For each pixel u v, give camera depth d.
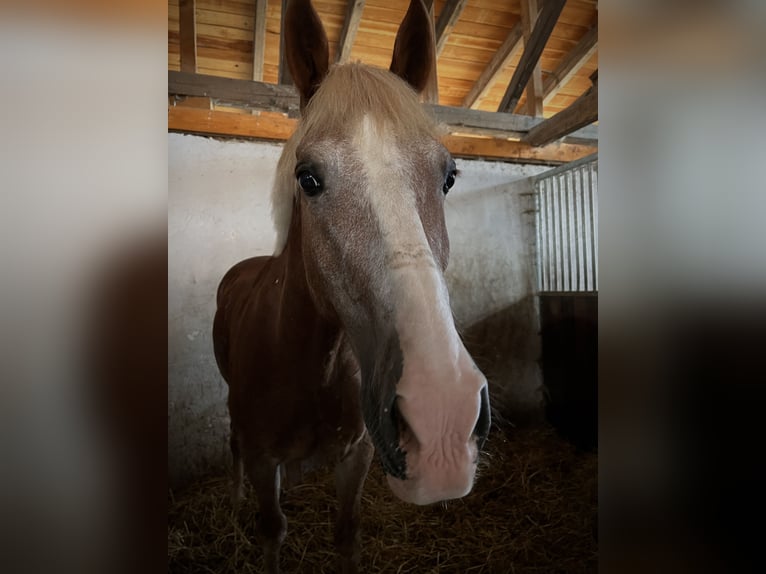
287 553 1.87
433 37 1.02
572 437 3.00
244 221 2.71
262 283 1.35
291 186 1.05
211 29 3.05
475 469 0.63
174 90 2.36
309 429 1.21
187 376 2.59
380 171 0.73
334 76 0.86
